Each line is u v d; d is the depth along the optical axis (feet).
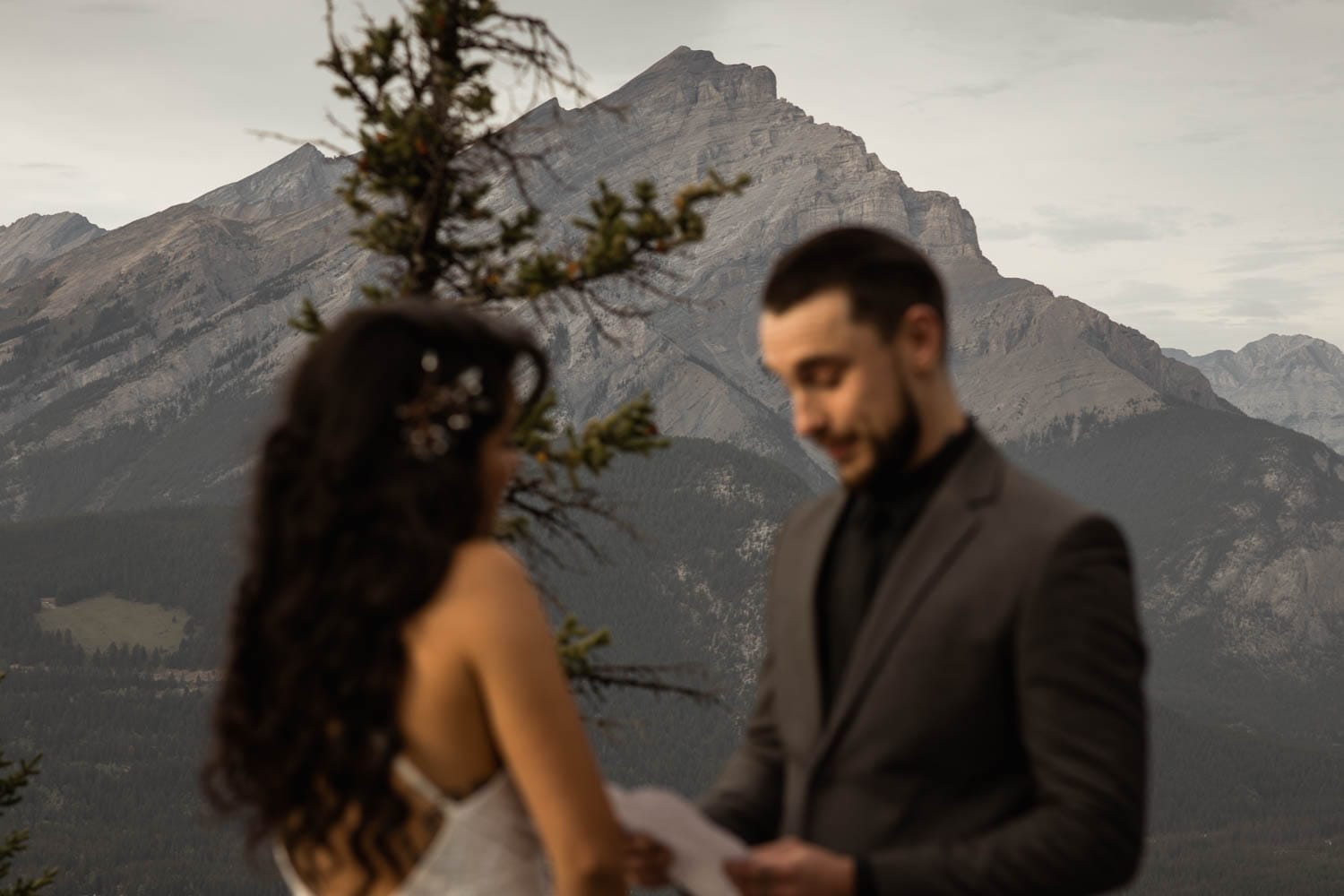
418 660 6.73
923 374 7.73
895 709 7.52
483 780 6.95
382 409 6.88
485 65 20.71
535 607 7.03
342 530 6.72
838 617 8.25
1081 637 7.14
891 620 7.64
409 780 6.82
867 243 7.64
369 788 6.70
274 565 6.89
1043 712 7.12
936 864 7.06
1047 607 7.20
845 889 7.13
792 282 7.67
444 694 6.73
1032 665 7.18
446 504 6.84
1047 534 7.36
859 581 8.16
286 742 6.75
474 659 6.70
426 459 6.88
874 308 7.52
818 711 8.08
